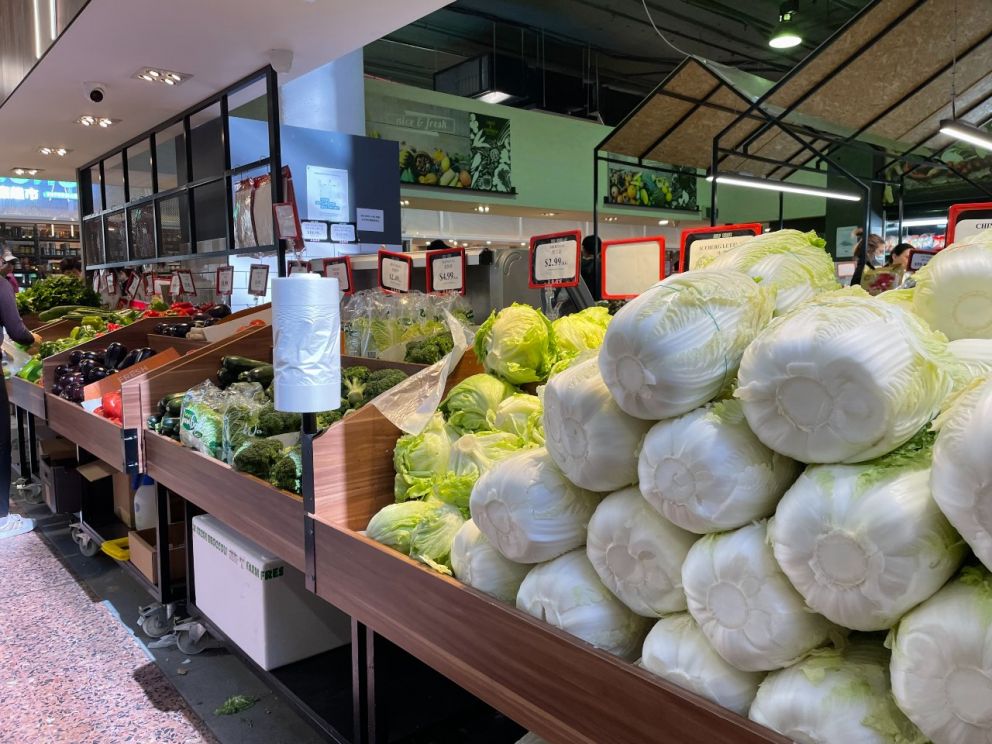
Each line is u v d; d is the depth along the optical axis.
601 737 1.09
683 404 0.99
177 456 2.56
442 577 1.38
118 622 3.02
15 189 9.08
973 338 1.05
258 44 3.58
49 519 4.35
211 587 2.51
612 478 1.12
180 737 2.23
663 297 1.01
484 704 2.02
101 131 5.40
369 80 9.70
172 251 5.35
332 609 2.32
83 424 3.39
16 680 2.56
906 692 0.79
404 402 1.89
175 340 3.79
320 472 1.76
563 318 2.13
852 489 0.82
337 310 1.74
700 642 1.01
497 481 1.26
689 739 0.97
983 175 10.55
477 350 2.09
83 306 6.11
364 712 1.77
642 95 15.13
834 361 0.82
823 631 0.91
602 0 10.14
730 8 10.64
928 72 6.61
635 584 1.09
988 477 0.70
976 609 0.74
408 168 10.12
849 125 7.75
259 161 3.97
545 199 11.87
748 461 0.94
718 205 15.14
